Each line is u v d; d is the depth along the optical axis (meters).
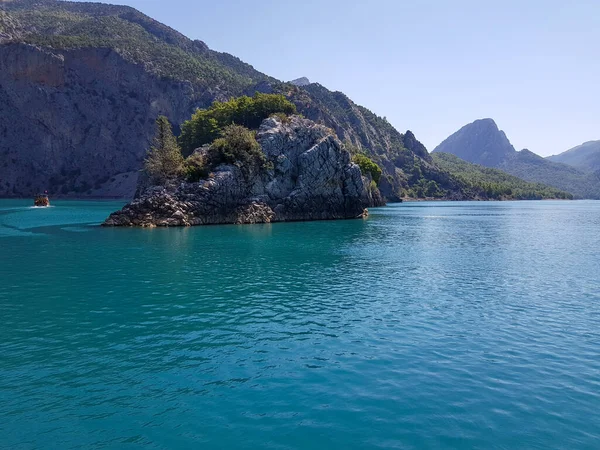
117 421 14.06
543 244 62.53
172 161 96.31
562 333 22.95
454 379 17.25
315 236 68.38
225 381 16.98
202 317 25.38
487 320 25.19
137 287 32.66
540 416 14.48
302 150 106.06
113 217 81.56
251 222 90.94
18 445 12.70
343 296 30.66
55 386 16.48
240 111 127.69
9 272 37.97
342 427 13.74
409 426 13.79
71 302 28.38
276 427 13.73
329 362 18.89
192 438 13.13
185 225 82.31
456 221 108.44
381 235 71.50
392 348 20.62
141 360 19.00
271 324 24.19
